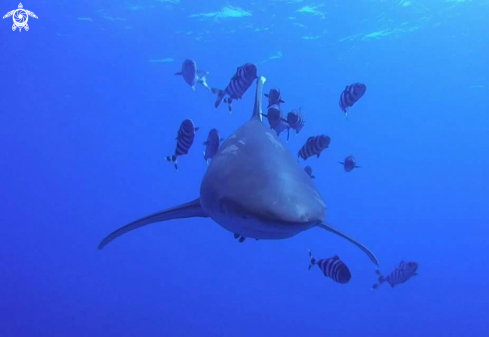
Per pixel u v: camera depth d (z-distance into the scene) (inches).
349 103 310.3
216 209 150.5
